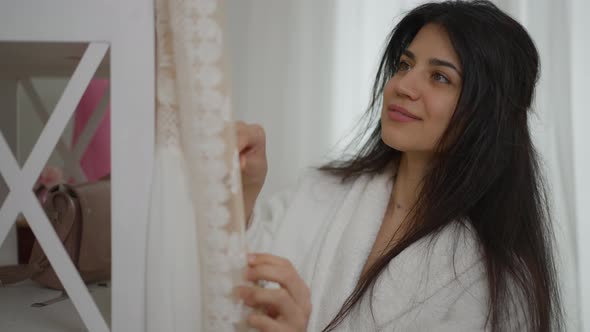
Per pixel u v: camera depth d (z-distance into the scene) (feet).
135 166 1.46
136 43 1.44
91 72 1.45
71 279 1.54
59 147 3.57
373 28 5.39
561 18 5.08
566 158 5.06
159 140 1.51
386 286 2.72
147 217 1.47
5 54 1.80
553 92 5.08
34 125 4.14
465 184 2.84
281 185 5.48
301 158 5.48
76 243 2.44
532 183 3.11
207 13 1.36
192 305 1.49
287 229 3.20
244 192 2.36
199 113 1.38
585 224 5.05
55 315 2.04
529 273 2.87
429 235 2.83
